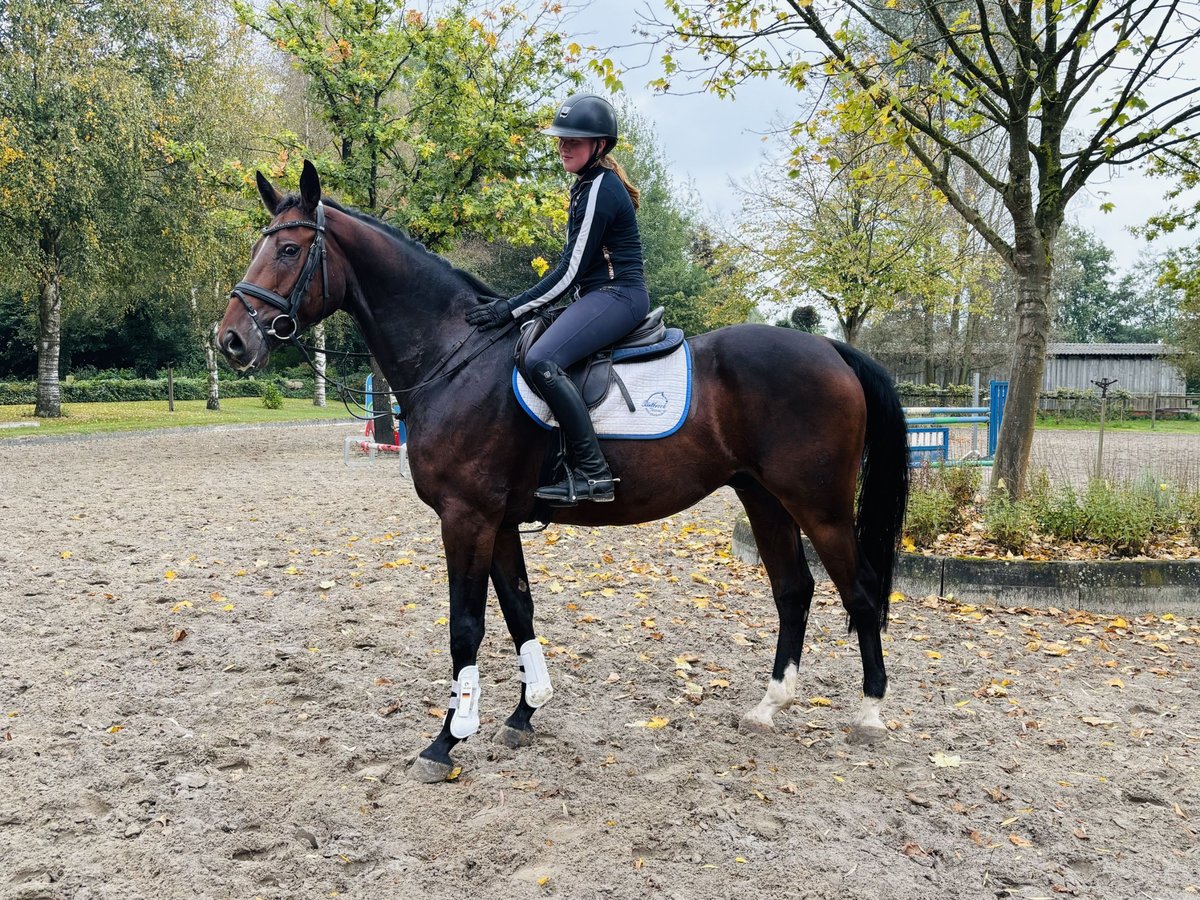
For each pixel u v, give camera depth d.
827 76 7.06
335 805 3.08
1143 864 2.76
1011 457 7.70
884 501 3.74
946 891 2.60
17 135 18.00
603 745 3.68
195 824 2.91
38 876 2.61
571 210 3.50
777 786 3.28
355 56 14.48
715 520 9.55
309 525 8.90
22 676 4.41
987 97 7.43
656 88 7.66
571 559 7.50
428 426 3.48
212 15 21.56
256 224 14.85
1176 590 5.79
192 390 37.75
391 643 5.01
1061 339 42.91
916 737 3.77
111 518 9.23
